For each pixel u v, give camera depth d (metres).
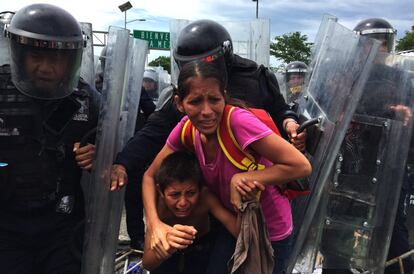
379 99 2.53
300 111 2.71
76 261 2.27
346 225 2.64
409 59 2.50
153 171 2.15
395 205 2.55
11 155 2.07
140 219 2.88
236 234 1.94
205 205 2.04
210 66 1.80
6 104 2.05
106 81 2.06
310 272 2.71
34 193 2.14
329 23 2.56
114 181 2.14
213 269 2.02
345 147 2.58
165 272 2.27
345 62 2.28
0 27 2.38
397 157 2.53
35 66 1.97
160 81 7.63
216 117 1.79
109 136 2.10
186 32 2.33
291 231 2.06
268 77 2.50
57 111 2.12
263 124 1.81
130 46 2.19
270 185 1.83
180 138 2.06
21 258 2.20
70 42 1.97
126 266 3.48
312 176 2.31
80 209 2.35
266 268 1.83
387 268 2.92
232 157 1.84
